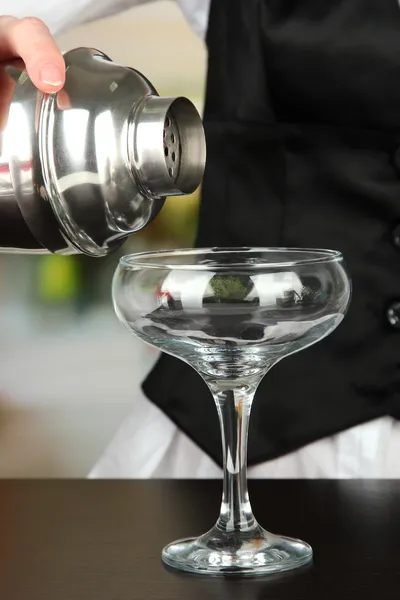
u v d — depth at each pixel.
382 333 0.87
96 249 0.64
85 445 2.02
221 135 0.88
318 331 0.61
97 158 0.60
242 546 0.63
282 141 0.87
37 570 0.62
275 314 0.59
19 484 0.78
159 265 0.59
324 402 0.87
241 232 0.88
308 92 0.86
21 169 0.61
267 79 0.87
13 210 0.62
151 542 0.66
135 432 0.90
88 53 0.64
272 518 0.70
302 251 0.64
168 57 1.52
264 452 0.88
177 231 1.53
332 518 0.69
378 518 0.69
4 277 2.01
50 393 2.03
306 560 0.62
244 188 0.88
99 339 2.03
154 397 0.88
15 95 0.62
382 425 0.87
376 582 0.60
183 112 0.64
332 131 0.87
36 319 2.03
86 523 0.69
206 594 0.59
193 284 0.58
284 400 0.88
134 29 1.52
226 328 0.59
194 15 0.90
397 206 0.85
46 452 2.01
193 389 0.88
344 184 0.86
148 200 0.63
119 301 0.61
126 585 0.60
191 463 0.89
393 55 0.84
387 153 0.86
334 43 0.85
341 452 0.88
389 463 0.88
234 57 0.88
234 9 0.87
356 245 0.86
